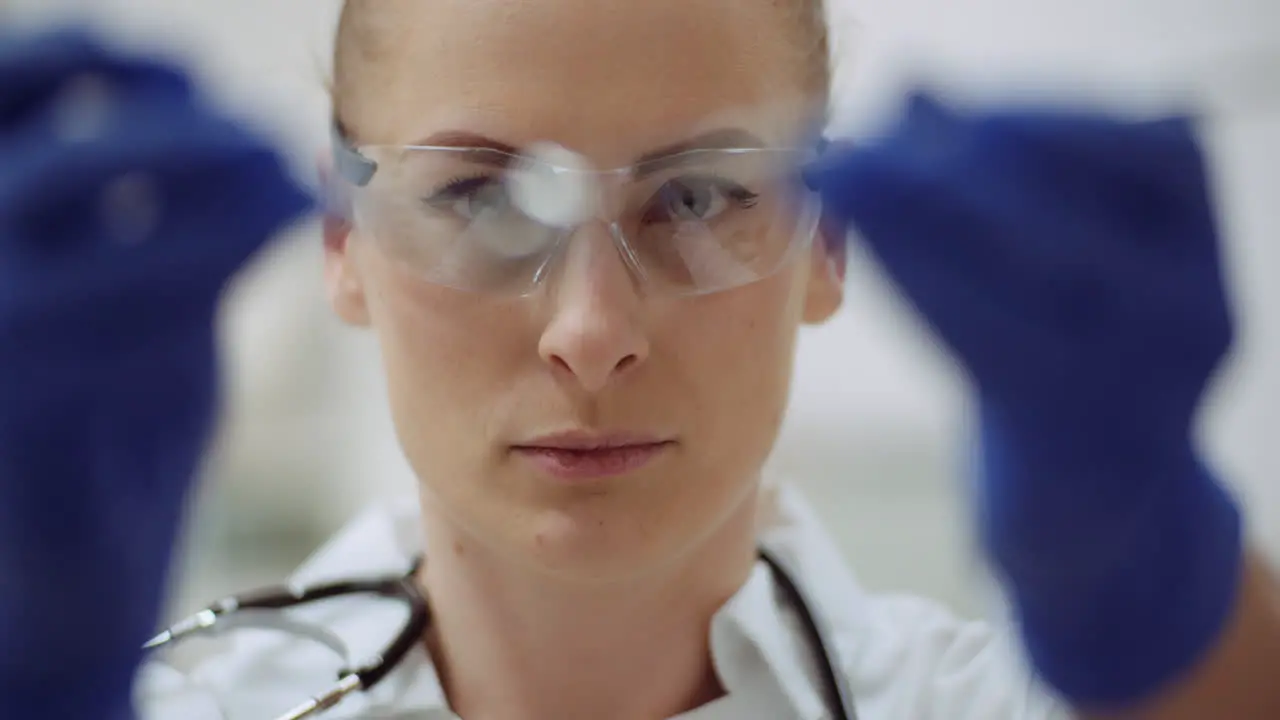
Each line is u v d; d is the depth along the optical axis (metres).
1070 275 0.62
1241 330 0.66
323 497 2.24
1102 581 0.66
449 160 0.82
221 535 2.15
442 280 0.84
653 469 0.85
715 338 0.85
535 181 0.81
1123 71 1.72
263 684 1.08
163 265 0.63
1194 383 0.64
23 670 0.66
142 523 0.66
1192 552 0.66
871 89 1.81
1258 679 0.67
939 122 0.65
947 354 0.64
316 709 0.97
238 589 2.09
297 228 0.69
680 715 0.98
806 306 0.98
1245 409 1.71
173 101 0.66
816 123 0.89
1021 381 0.63
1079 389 0.63
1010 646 1.06
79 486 0.65
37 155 0.61
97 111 0.64
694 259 0.83
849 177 0.63
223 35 2.01
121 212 0.63
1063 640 0.67
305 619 1.10
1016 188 0.63
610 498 0.85
